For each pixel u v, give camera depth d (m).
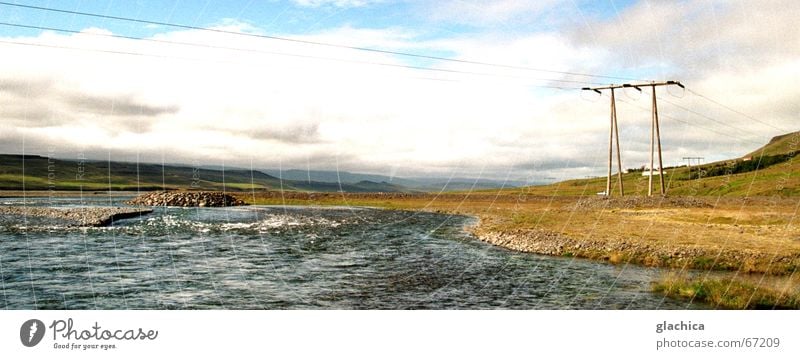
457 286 19.06
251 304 16.06
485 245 30.77
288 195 92.19
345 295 17.47
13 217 44.59
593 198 50.66
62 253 26.25
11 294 17.34
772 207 45.34
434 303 16.39
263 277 20.42
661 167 50.00
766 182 64.94
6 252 26.34
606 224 36.53
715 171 91.50
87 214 49.22
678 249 25.64
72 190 149.75
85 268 22.11
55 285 18.72
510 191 80.50
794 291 16.66
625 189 77.75
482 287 18.97
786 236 29.78
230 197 85.56
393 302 16.53
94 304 16.05
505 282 19.89
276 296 17.19
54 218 44.75
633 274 21.66
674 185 78.19
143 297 16.92
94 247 28.55
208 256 25.70
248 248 28.66
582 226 35.91
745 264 22.38
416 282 19.77
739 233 31.16
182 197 80.81
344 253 27.12
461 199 69.38
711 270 22.25
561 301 16.73
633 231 32.75
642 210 44.78
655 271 22.31
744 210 43.41
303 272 21.52
